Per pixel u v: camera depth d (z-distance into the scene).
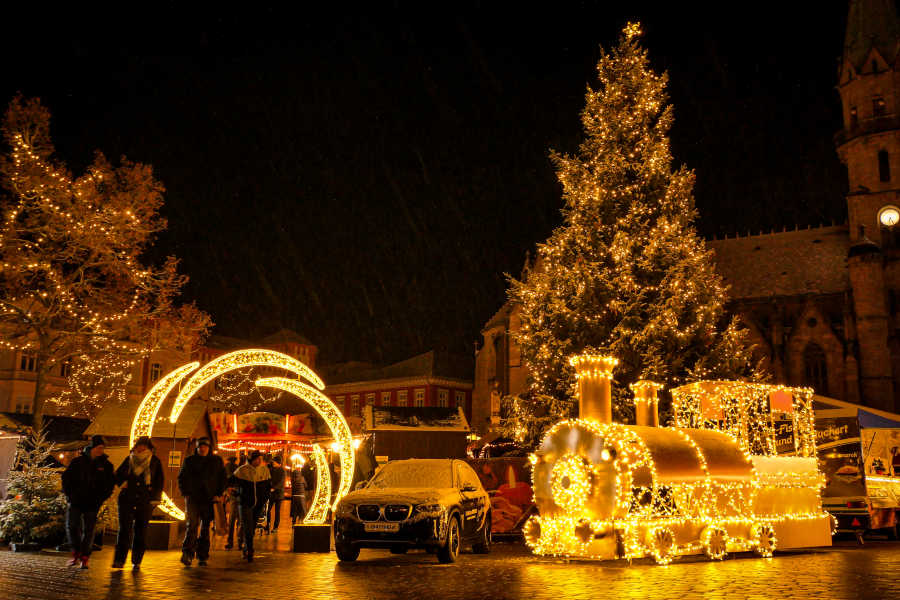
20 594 9.30
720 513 15.05
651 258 27.11
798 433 17.59
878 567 13.05
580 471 14.33
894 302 57.31
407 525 13.72
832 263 62.41
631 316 26.41
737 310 63.12
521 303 29.91
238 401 60.19
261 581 10.98
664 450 14.52
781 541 16.05
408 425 29.94
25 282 31.19
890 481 23.09
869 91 60.59
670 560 13.84
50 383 55.00
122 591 9.67
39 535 15.95
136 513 12.29
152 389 17.28
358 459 26.61
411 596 9.47
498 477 22.50
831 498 19.73
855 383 56.66
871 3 62.28
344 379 80.12
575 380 26.91
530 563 14.10
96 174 31.52
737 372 27.52
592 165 29.41
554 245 29.05
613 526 13.88
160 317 36.50
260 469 16.36
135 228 31.98
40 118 30.36
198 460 13.17
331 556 15.30
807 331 59.88
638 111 28.73
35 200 30.36
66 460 28.50
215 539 20.02
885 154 59.97
